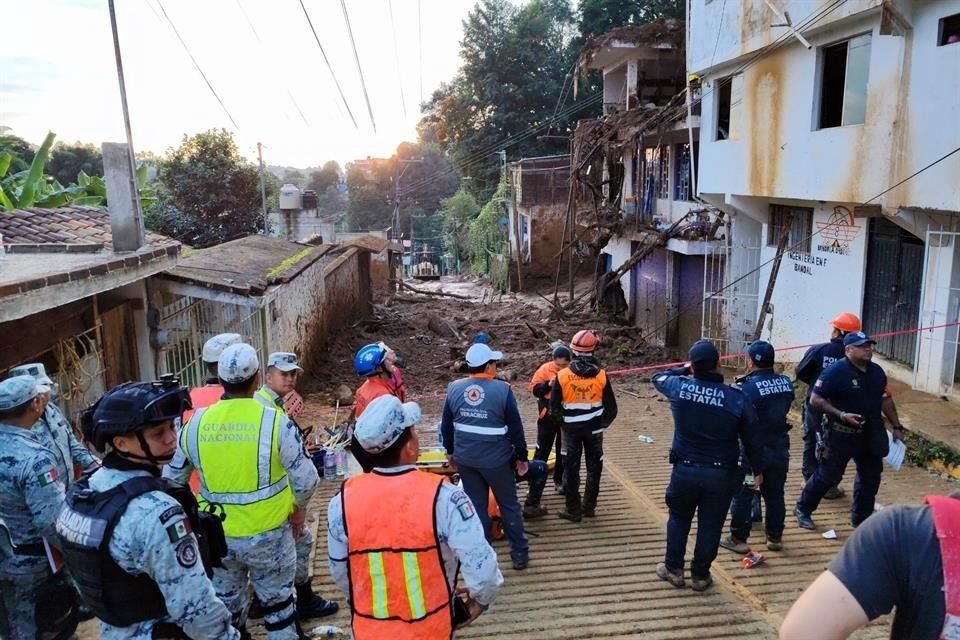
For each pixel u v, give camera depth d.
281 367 4.81
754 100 14.04
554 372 7.20
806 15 11.73
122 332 8.16
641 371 16.70
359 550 2.83
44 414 4.25
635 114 21.69
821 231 13.73
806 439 7.16
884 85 10.40
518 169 33.31
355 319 23.86
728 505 5.26
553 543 6.46
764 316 14.70
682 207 20.45
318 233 31.64
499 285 35.22
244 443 3.82
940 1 9.29
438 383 16.14
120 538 2.63
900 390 11.01
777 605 5.16
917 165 9.84
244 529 3.85
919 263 11.32
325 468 7.96
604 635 4.77
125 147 7.52
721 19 14.82
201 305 10.09
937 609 1.56
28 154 28.22
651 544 6.40
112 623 2.74
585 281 32.72
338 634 4.71
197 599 2.72
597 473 6.94
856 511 6.47
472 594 2.89
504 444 5.65
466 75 41.97
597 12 36.66
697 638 4.70
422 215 59.53
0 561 3.71
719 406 5.08
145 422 2.72
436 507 2.81
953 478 8.20
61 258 7.00
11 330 5.99
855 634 4.60
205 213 27.58
